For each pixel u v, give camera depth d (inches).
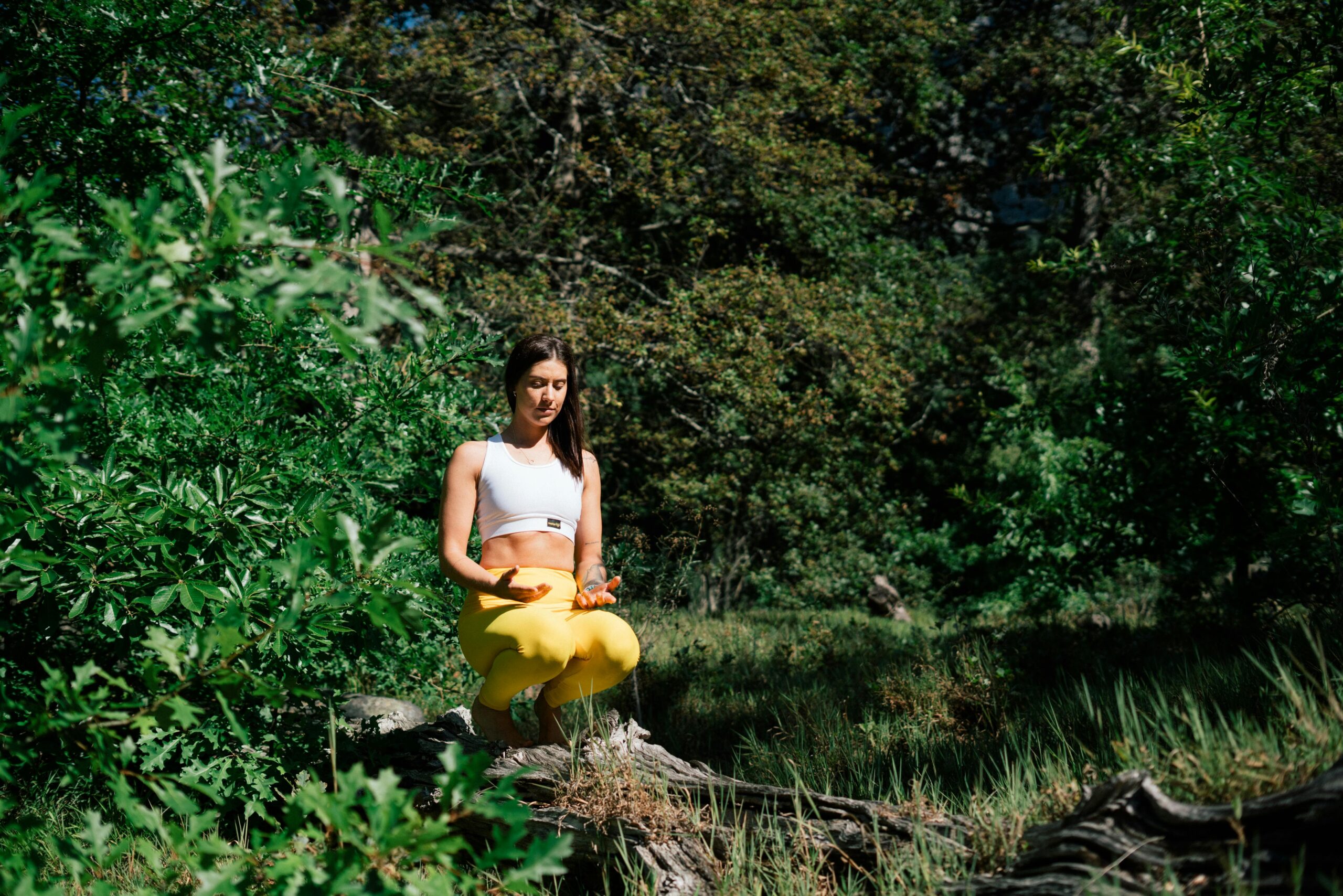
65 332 74.2
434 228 65.9
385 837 74.0
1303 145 260.4
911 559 617.6
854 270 636.7
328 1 537.0
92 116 163.0
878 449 628.7
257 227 67.5
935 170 876.0
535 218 578.2
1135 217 372.5
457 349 193.5
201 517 140.4
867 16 700.0
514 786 132.9
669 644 361.7
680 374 567.8
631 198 625.9
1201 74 249.3
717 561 550.3
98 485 134.9
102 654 165.2
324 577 140.7
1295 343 178.2
